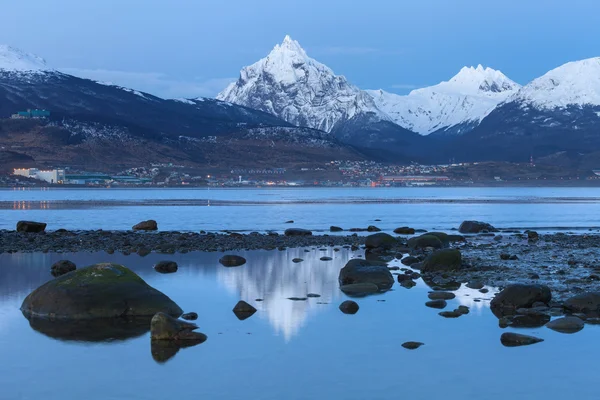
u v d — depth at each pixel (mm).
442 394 13875
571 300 21766
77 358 16484
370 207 126000
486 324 19844
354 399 13617
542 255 38625
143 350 17172
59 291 21406
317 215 94938
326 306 22625
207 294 24969
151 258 36812
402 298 24203
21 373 15297
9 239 47531
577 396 13773
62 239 48062
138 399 13617
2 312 21594
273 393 13945
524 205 137375
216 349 17188
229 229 65562
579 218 87688
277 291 25719
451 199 184625
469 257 37469
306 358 16359
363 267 28125
